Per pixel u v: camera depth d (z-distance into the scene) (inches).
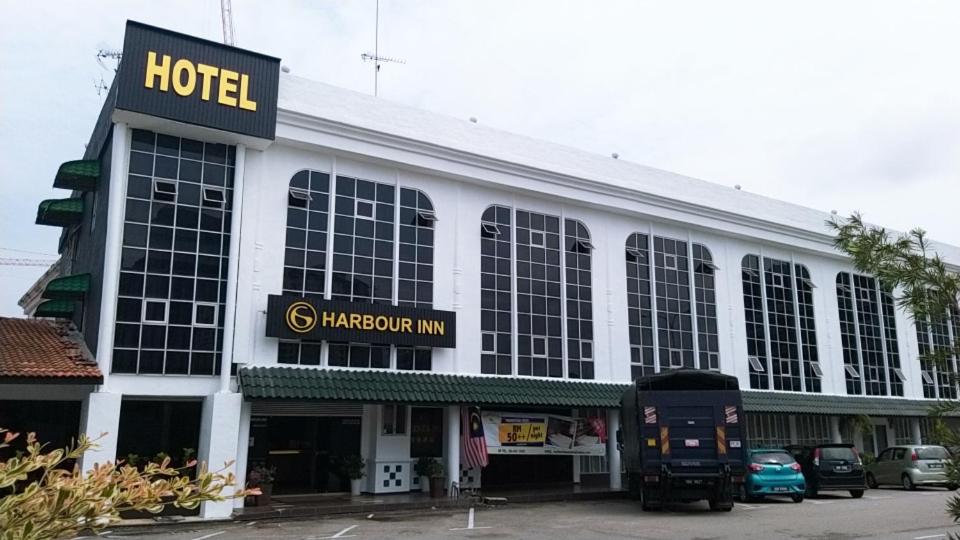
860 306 1282.0
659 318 1016.2
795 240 1178.6
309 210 773.3
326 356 748.0
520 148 945.5
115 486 149.3
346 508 672.4
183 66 685.9
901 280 210.2
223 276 701.3
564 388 880.9
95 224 761.0
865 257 218.5
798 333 1171.3
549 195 932.6
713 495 663.1
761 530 539.2
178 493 159.5
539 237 933.2
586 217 979.3
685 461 664.4
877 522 580.4
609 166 1026.7
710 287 1083.3
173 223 685.9
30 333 741.9
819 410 1103.0
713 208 1077.1
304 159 779.4
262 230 739.4
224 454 652.1
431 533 538.3
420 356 810.8
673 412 677.9
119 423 668.7
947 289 201.8
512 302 888.3
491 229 890.1
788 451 883.4
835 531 530.3
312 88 793.6
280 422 770.2
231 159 727.7
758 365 1099.3
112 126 713.0
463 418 828.6
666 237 1053.8
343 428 797.9
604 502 770.8
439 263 843.4
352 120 813.2
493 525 583.8
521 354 881.5
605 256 984.3
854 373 1219.2
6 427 650.8
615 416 925.2
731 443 667.4
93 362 651.5
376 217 812.6
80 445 164.4
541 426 871.1
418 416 826.2
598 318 956.6
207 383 676.1
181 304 676.1
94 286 714.8
